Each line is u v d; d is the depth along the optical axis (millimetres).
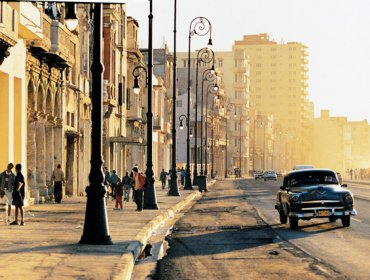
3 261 18203
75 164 56562
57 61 48406
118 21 73938
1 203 37281
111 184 53938
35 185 46062
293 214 30781
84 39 60594
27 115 44562
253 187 95438
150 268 18984
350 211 31219
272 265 19094
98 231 22312
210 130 170875
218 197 65188
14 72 40250
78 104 57719
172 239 26547
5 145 39312
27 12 39156
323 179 33156
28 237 24391
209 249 23094
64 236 24750
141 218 34719
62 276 15742
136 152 87438
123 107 77938
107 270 16734
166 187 86500
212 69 69688
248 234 28328
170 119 125625
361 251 22266
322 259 20312
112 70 71000
